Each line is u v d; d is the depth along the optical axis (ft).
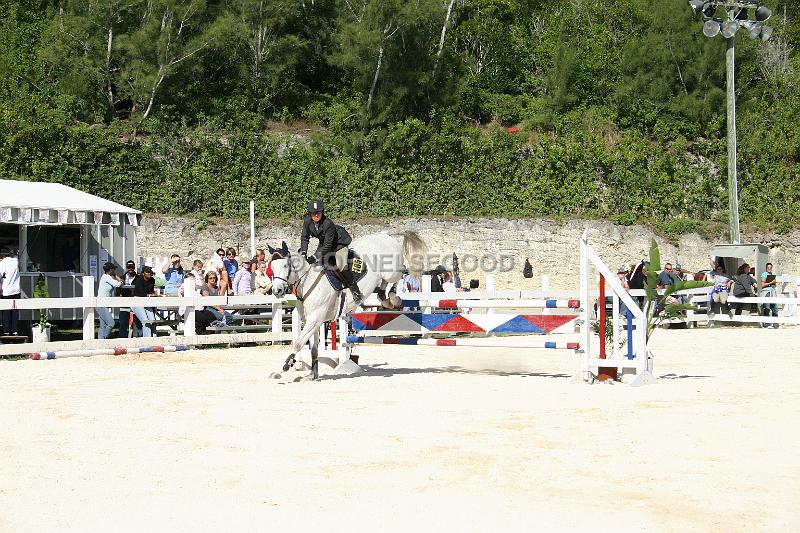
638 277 77.05
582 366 42.96
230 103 158.51
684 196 149.28
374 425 30.73
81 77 151.33
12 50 163.53
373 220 134.82
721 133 166.81
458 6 193.88
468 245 135.85
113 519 19.79
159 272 84.48
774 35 199.21
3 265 61.98
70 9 155.74
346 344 48.11
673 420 31.48
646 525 19.01
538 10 211.00
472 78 183.93
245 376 46.39
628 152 148.87
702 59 170.50
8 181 79.41
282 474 23.71
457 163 143.23
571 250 139.33
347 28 157.79
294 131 157.17
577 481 22.77
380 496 21.47
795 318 87.30
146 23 155.43
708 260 145.69
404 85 156.35
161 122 140.97
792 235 150.71
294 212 133.90
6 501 21.34
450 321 47.37
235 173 133.08
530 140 161.48
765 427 29.99
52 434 29.40
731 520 19.33
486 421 31.42
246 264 75.51
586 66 187.42
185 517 19.86
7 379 45.03
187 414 33.30
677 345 67.56
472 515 19.83
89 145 127.75
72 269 77.87
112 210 75.36
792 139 161.89
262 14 165.07
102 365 52.54
